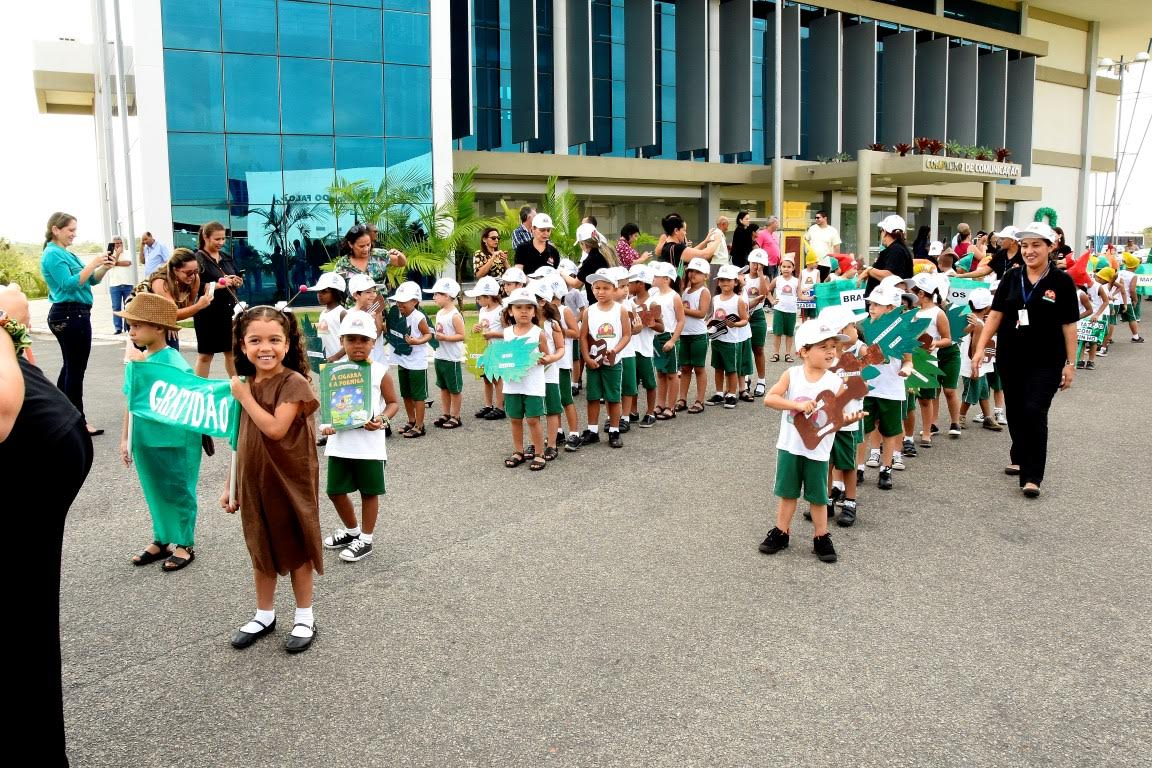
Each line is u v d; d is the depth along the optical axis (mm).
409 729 3422
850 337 5250
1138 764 3160
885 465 6859
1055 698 3637
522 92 27844
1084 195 46688
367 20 21156
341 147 21109
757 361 10734
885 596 4730
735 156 32812
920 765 3156
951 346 8375
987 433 8883
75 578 5020
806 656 4023
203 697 3686
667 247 11250
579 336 8164
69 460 2516
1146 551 5410
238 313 4246
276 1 20031
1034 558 5305
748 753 3234
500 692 3707
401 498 6633
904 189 34406
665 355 9398
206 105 19500
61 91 31359
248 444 4047
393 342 8531
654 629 4320
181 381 4633
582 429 9148
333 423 5109
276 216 20453
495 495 6691
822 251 15164
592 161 28578
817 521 5277
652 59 29266
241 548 5527
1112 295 14914
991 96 40156
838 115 33188
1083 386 11703
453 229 19828
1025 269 6684
